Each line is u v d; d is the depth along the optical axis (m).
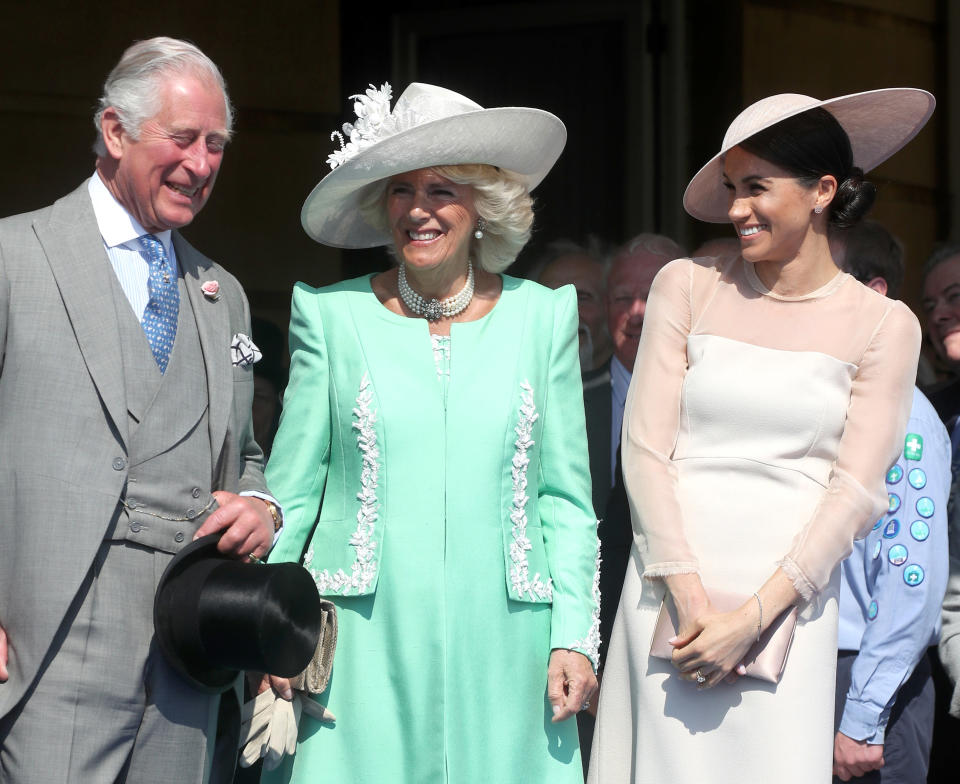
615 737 6.86
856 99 6.82
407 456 6.86
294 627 6.32
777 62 14.02
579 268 10.16
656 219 14.45
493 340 7.08
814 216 6.75
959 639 8.16
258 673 6.86
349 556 6.87
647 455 6.75
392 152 6.77
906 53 14.62
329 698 6.88
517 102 14.79
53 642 5.94
